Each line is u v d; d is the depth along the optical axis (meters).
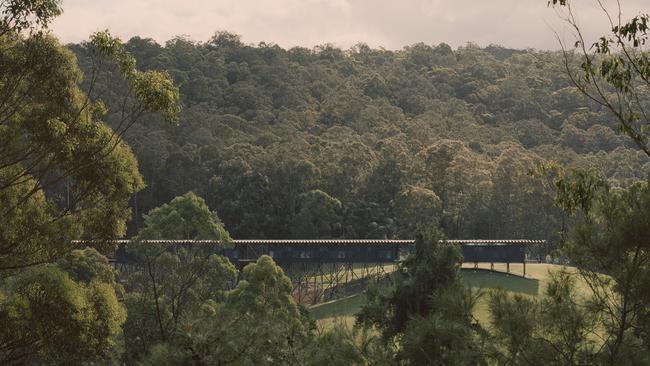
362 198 127.25
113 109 138.38
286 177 121.38
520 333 9.99
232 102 179.50
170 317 42.81
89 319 23.67
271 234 119.56
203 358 11.98
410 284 21.80
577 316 9.98
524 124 167.88
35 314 22.86
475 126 171.12
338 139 149.38
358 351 11.88
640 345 10.09
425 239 22.92
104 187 25.62
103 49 23.44
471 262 92.38
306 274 91.81
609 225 10.66
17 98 23.95
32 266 25.28
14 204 25.02
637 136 16.94
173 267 49.34
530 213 114.50
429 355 10.71
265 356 12.27
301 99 186.12
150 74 23.62
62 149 24.03
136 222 123.50
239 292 47.69
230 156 128.75
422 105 194.25
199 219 50.91
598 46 16.73
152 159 125.62
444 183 126.00
